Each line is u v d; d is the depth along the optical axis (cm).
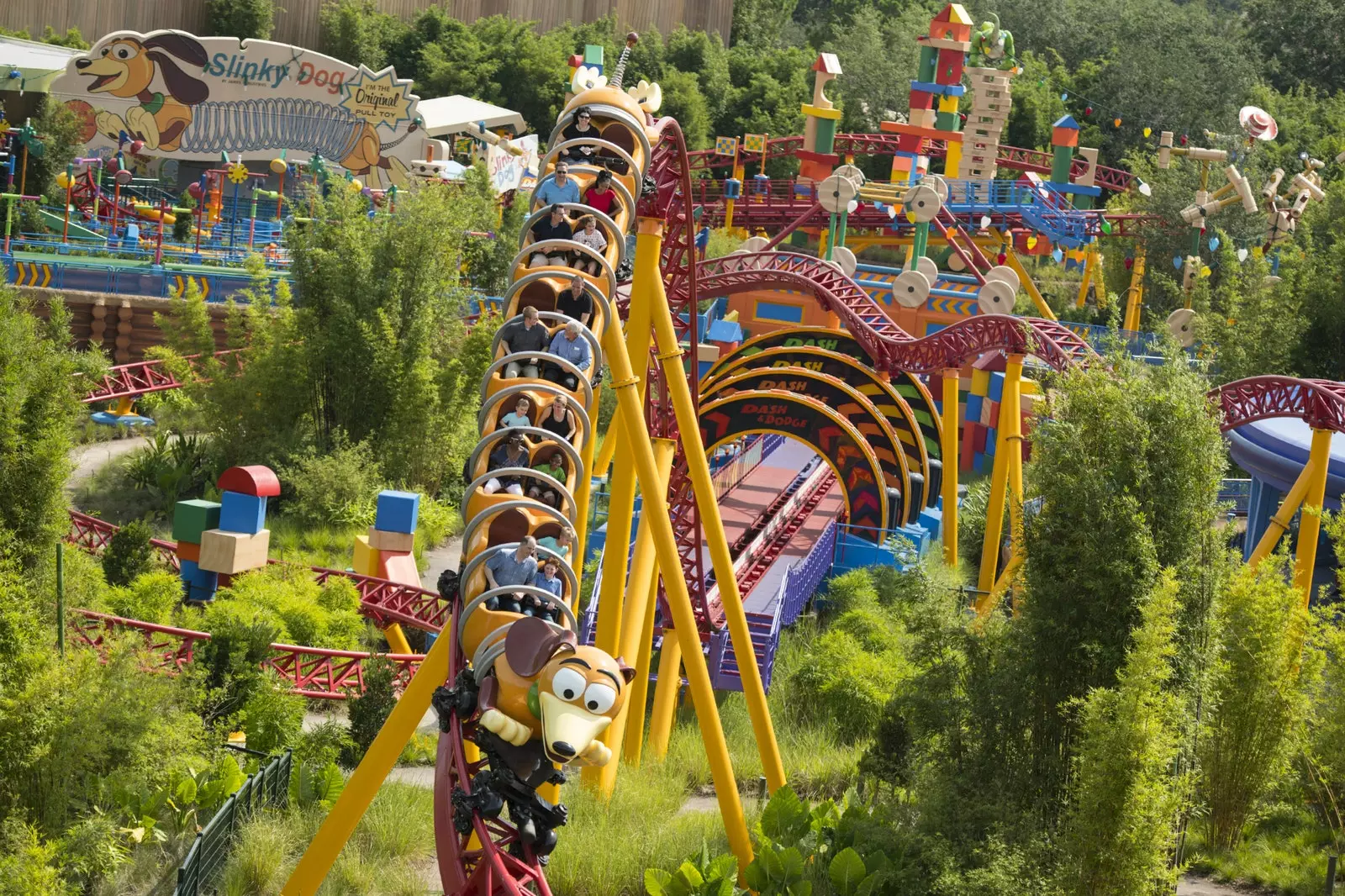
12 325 1980
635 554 2358
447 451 4319
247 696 2283
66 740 1811
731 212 6378
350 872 1914
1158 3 11662
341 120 6669
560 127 2092
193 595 2902
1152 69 9531
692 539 3030
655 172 2228
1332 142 8206
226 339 4881
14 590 1872
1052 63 10838
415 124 6681
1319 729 2161
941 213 5659
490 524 1517
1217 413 1994
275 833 1927
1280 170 5681
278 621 2688
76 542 3238
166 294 4900
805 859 1936
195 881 1752
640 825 2133
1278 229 5728
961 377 5388
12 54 6725
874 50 10231
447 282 4456
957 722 1967
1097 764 1683
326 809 2089
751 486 4300
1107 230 6353
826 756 2547
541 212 1853
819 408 3741
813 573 3484
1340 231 6150
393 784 2206
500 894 1303
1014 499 3456
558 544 1512
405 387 4222
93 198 5847
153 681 1978
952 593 2127
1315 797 2270
